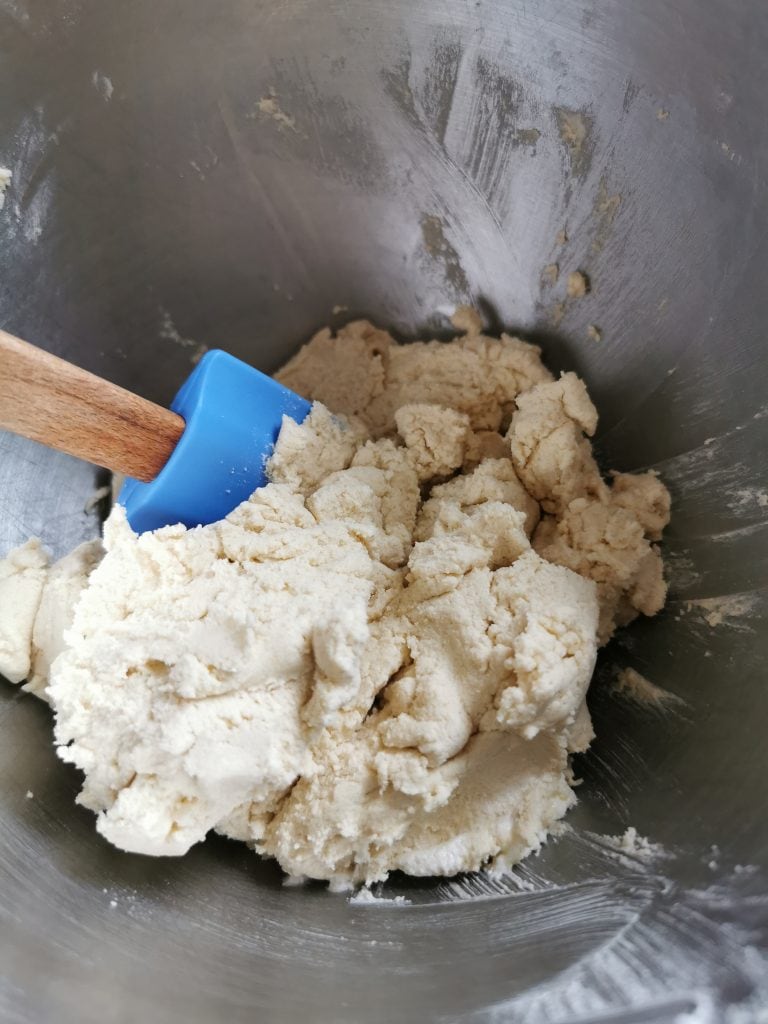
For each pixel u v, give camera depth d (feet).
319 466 0.72
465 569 0.63
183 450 0.64
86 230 0.75
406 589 0.65
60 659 0.60
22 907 0.53
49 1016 0.47
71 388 0.57
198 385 0.65
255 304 0.85
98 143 0.71
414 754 0.58
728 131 0.58
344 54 0.68
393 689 0.60
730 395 0.64
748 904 0.49
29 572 0.70
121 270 0.78
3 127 0.67
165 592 0.62
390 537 0.68
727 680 0.61
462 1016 0.49
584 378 0.76
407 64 0.67
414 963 0.55
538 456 0.71
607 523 0.68
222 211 0.79
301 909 0.60
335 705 0.56
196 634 0.58
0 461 0.77
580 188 0.68
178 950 0.55
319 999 0.51
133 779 0.57
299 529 0.65
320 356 0.85
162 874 0.60
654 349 0.69
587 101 0.63
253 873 0.62
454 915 0.59
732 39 0.55
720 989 0.46
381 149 0.74
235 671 0.56
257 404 0.69
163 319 0.83
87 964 0.51
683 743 0.62
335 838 0.60
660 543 0.70
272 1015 0.50
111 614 0.61
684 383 0.67
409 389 0.81
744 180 0.59
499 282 0.78
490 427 0.79
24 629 0.67
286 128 0.74
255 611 0.58
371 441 0.77
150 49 0.67
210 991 0.52
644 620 0.70
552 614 0.60
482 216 0.75
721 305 0.63
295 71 0.70
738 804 0.55
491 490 0.71
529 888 0.60
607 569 0.67
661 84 0.59
